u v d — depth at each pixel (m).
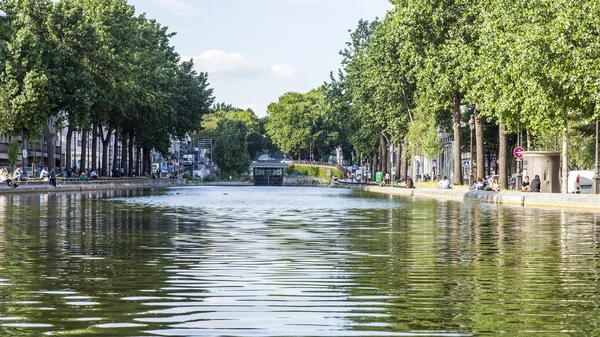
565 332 10.39
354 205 54.72
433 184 89.00
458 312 11.75
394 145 102.56
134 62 96.88
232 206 50.78
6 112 75.50
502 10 63.50
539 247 22.03
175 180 152.00
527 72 55.22
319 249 21.16
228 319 11.14
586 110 54.94
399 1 78.56
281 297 13.01
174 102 116.06
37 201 53.91
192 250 20.62
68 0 87.94
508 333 10.33
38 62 78.75
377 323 10.91
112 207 45.88
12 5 83.62
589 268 17.05
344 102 120.19
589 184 68.44
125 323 10.83
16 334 10.12
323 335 10.16
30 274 15.70
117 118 101.19
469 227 30.67
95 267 16.86
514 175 87.69
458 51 71.50
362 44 110.44
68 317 11.23
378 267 17.11
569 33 52.28
